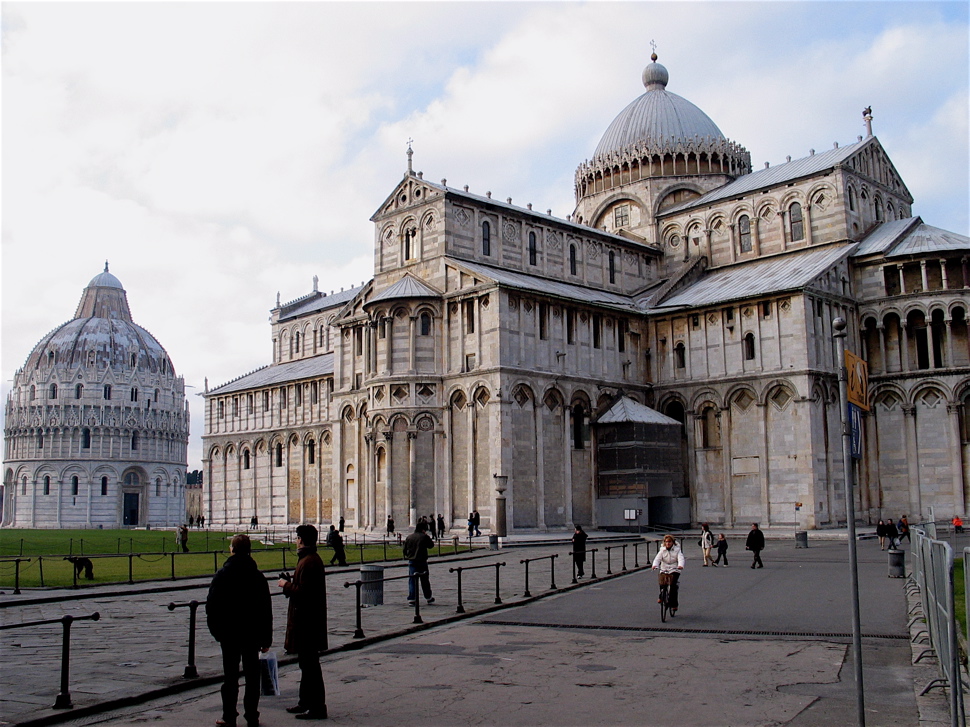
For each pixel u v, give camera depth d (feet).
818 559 160.25
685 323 258.98
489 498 221.66
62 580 131.95
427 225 248.11
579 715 53.26
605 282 285.43
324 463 329.11
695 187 308.81
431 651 74.08
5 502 626.64
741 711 53.98
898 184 294.25
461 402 232.94
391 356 240.94
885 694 58.13
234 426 379.14
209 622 50.70
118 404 627.87
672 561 90.79
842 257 251.80
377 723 51.78
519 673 65.16
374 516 240.12
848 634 79.97
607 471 242.37
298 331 426.51
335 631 82.69
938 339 245.65
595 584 123.85
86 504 606.55
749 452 241.14
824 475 232.53
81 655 71.31
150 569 152.97
